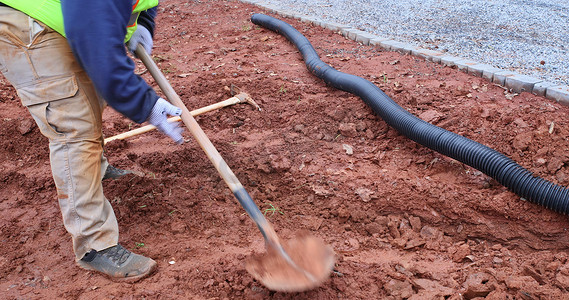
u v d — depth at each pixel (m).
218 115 4.99
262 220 2.58
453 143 3.73
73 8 2.26
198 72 6.32
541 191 3.19
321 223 3.44
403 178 3.65
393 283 2.76
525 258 3.01
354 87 5.02
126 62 2.44
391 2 9.57
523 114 4.42
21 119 4.80
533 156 3.79
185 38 7.96
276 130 4.68
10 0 2.40
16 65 2.52
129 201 3.56
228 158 4.16
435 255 3.14
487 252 3.13
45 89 2.56
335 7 9.45
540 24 7.52
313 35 7.76
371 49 6.91
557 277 2.71
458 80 5.50
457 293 2.66
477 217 3.34
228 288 2.76
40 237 3.32
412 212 3.46
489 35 7.10
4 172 4.05
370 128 4.59
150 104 2.54
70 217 2.80
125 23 2.44
